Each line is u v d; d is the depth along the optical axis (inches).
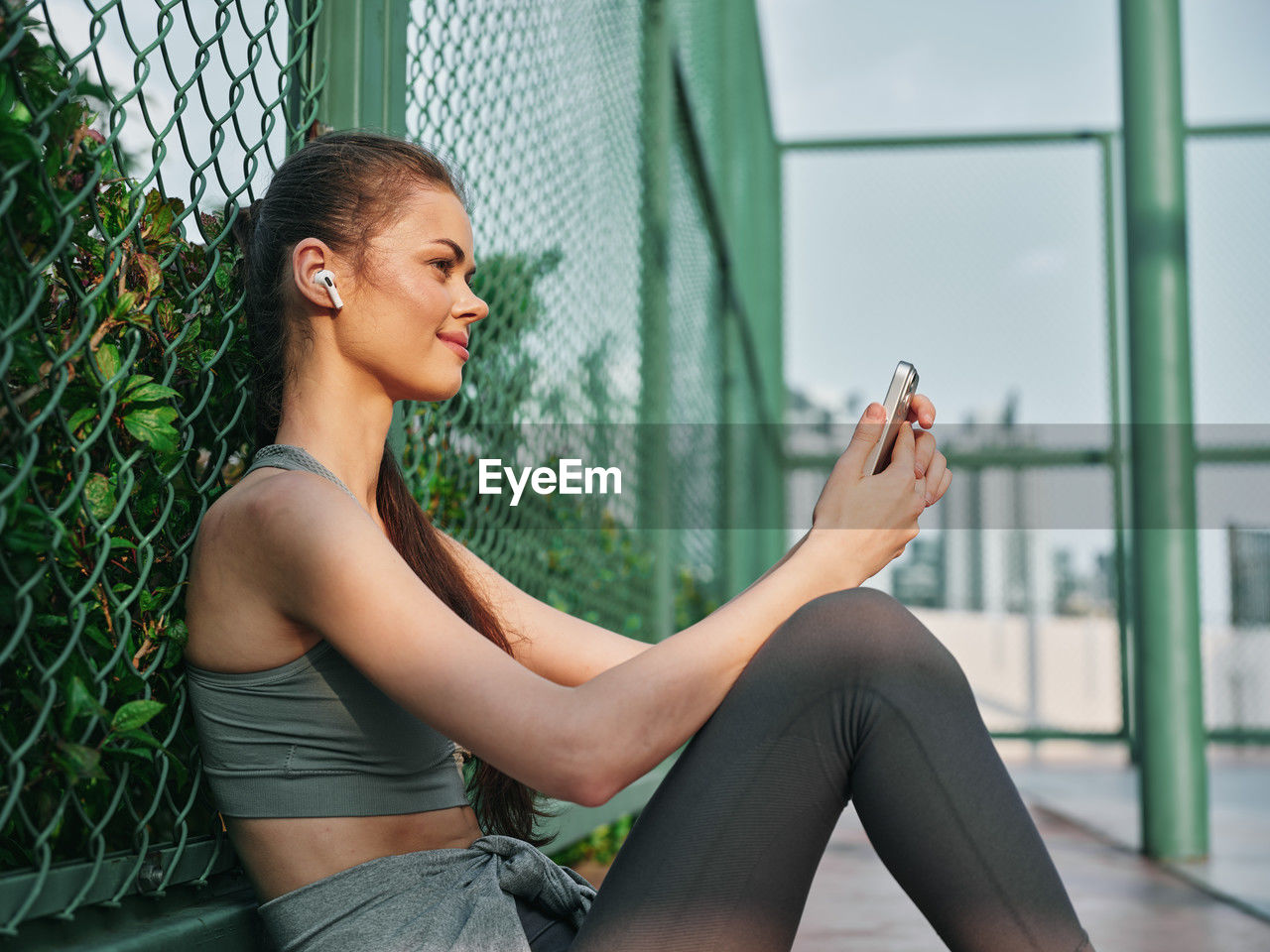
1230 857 155.6
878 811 39.8
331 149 46.4
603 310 137.7
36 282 36.7
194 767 45.9
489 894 41.1
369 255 44.9
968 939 38.8
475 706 37.5
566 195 117.5
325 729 41.6
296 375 45.7
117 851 42.4
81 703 38.1
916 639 40.7
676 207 194.2
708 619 41.8
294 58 55.9
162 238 45.3
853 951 101.9
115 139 41.8
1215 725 320.2
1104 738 299.1
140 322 42.5
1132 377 164.9
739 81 275.1
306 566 38.7
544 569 110.5
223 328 49.4
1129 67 166.2
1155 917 117.4
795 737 39.9
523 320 102.4
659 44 177.9
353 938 39.7
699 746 40.9
